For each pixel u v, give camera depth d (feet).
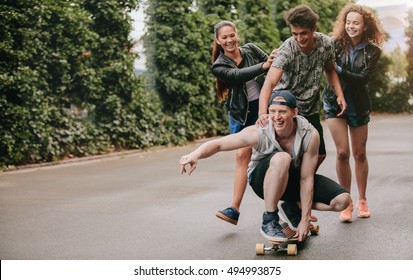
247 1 62.03
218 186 28.17
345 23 19.57
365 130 20.07
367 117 20.01
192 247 17.06
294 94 17.57
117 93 43.80
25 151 36.42
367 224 19.40
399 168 32.42
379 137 52.03
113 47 43.01
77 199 25.21
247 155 18.71
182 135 49.65
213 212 22.07
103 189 27.81
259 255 16.15
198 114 52.24
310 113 17.74
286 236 16.10
